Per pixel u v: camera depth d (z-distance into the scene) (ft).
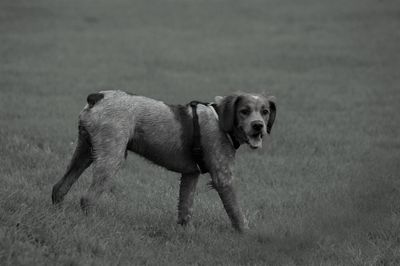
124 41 126.11
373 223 35.81
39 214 28.78
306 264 30.50
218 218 36.24
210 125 32.83
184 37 133.69
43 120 59.52
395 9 161.58
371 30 138.21
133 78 91.45
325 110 73.92
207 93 81.61
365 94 84.02
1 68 92.99
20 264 24.29
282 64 107.96
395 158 50.85
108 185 31.12
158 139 32.53
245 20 155.74
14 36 123.03
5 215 27.73
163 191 41.01
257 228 33.91
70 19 150.00
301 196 41.34
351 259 30.73
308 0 183.32
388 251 31.86
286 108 74.84
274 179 46.11
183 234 32.71
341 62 109.09
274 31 140.97
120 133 31.30
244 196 41.57
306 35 135.23
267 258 30.83
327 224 35.42
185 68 102.63
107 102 31.73
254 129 31.71
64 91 79.20
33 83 82.89
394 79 94.53
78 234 28.07
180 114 32.96
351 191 41.06
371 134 61.72
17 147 47.83
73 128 56.34
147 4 179.01
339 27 143.13
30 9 158.51
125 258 27.55
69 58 106.01
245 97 32.65
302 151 54.44
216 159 32.89
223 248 31.19
